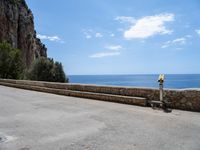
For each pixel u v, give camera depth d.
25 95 12.92
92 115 7.02
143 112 7.40
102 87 10.98
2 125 5.81
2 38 64.81
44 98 11.48
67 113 7.39
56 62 42.88
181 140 4.51
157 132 5.07
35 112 7.61
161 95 8.11
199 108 7.38
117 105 8.94
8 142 4.47
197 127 5.46
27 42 79.94
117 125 5.75
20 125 5.81
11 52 38.81
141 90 9.14
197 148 4.07
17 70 39.56
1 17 65.00
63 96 12.34
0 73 37.00
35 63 40.94
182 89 7.89
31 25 86.00
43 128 5.51
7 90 16.31
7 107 8.69
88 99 10.94
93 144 4.33
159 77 8.16
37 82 16.44
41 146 4.24
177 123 5.86
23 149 4.09
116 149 4.05
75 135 4.92
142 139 4.59
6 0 69.25
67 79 44.59
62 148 4.12
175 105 8.01
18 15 77.50
